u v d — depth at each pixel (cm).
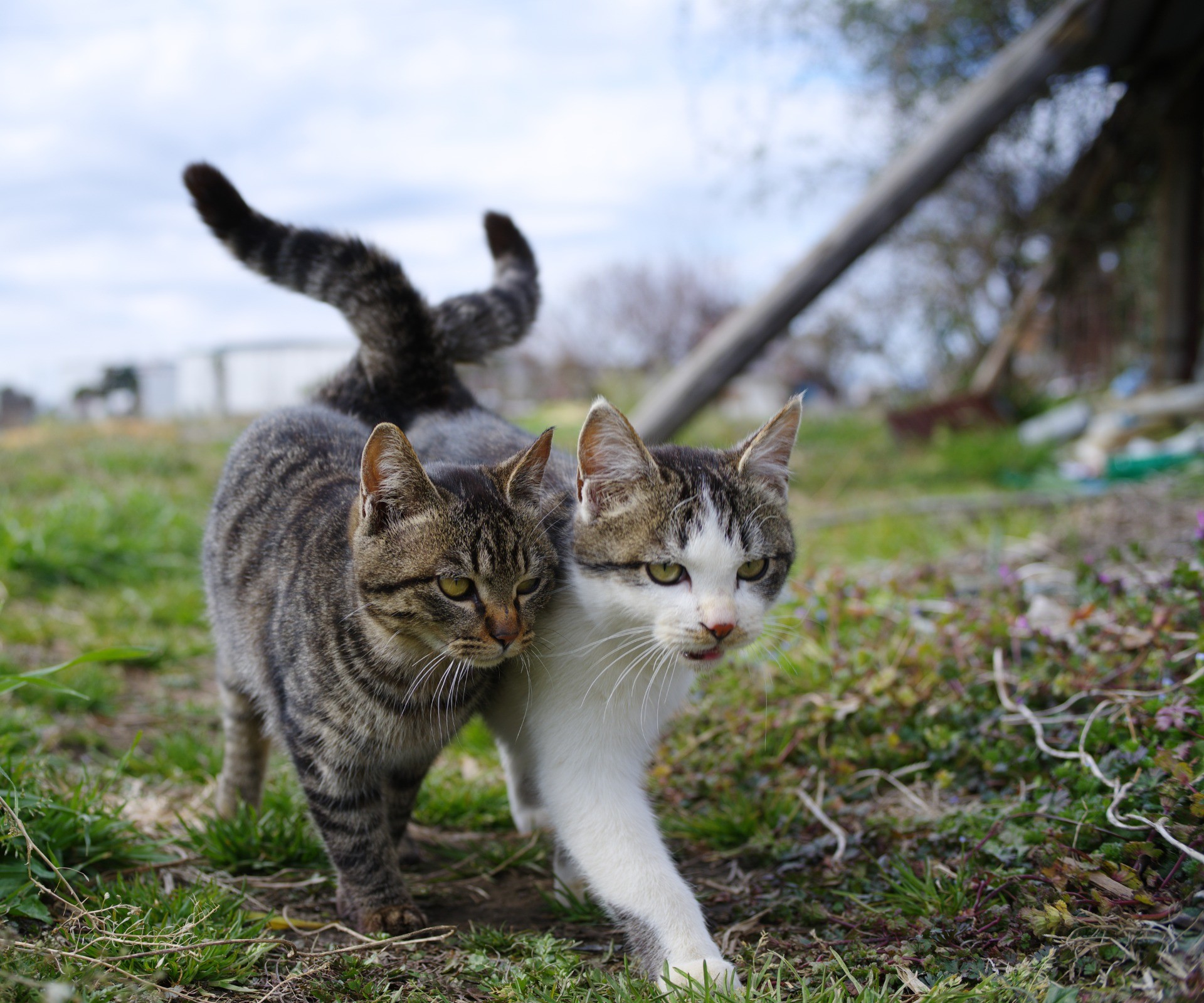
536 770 55
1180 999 39
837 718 66
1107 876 47
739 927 52
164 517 126
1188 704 56
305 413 65
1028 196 212
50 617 94
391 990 47
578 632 54
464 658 51
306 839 59
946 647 69
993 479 166
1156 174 185
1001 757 60
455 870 60
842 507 152
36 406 330
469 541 51
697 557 52
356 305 66
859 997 44
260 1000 45
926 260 231
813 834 59
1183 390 170
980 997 43
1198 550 75
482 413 70
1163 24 145
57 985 40
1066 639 66
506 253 77
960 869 51
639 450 53
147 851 55
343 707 51
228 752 62
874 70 205
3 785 53
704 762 67
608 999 45
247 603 57
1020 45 126
